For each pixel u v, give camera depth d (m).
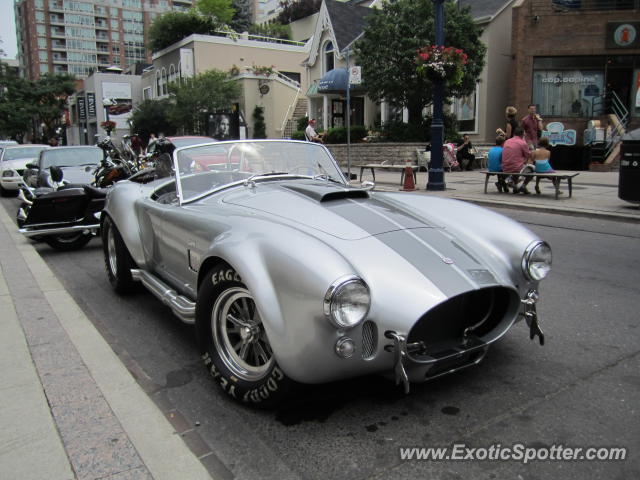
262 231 2.71
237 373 2.86
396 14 18.72
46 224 6.76
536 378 3.13
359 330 2.40
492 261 2.99
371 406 2.84
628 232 7.48
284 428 2.65
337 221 2.97
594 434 2.54
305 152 4.21
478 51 18.25
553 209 9.19
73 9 138.25
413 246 2.81
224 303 2.92
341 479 2.25
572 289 4.90
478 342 2.78
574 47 18.97
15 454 2.33
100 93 46.44
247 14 62.66
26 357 3.34
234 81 30.19
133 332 4.07
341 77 23.52
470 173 16.66
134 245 4.24
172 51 37.59
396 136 20.16
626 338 3.72
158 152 7.96
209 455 2.44
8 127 47.59
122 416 2.65
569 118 19.00
